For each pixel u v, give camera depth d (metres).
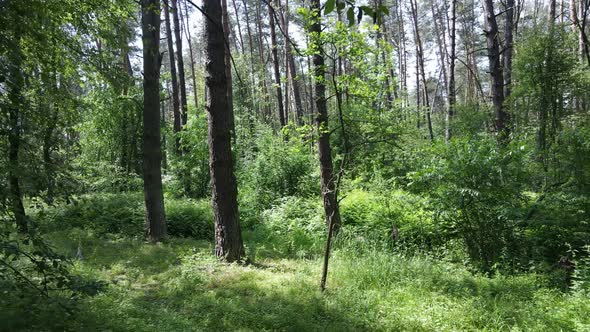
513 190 7.32
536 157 8.88
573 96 11.93
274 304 5.41
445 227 8.16
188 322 4.73
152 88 10.03
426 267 6.96
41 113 4.45
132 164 18.17
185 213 11.58
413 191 8.69
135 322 4.57
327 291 6.02
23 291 4.29
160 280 6.72
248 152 14.91
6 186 4.11
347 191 11.20
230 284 6.39
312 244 9.09
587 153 7.84
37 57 4.93
